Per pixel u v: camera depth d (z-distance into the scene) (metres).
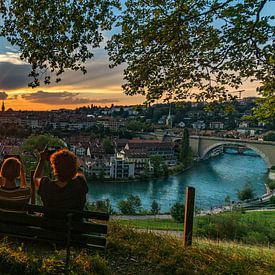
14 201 5.11
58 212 4.77
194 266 5.55
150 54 8.40
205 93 9.13
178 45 8.22
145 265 5.56
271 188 90.88
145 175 104.94
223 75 8.88
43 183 4.86
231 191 89.69
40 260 4.84
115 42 8.58
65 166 4.77
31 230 4.94
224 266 5.57
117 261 5.64
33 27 7.43
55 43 7.63
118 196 81.75
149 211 58.78
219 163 141.50
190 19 8.02
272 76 8.98
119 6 7.74
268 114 10.05
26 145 37.97
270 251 7.81
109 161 107.75
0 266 4.75
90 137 187.88
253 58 8.61
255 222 30.38
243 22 8.01
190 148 133.25
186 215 6.84
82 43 7.74
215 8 7.93
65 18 7.42
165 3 8.20
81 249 5.65
